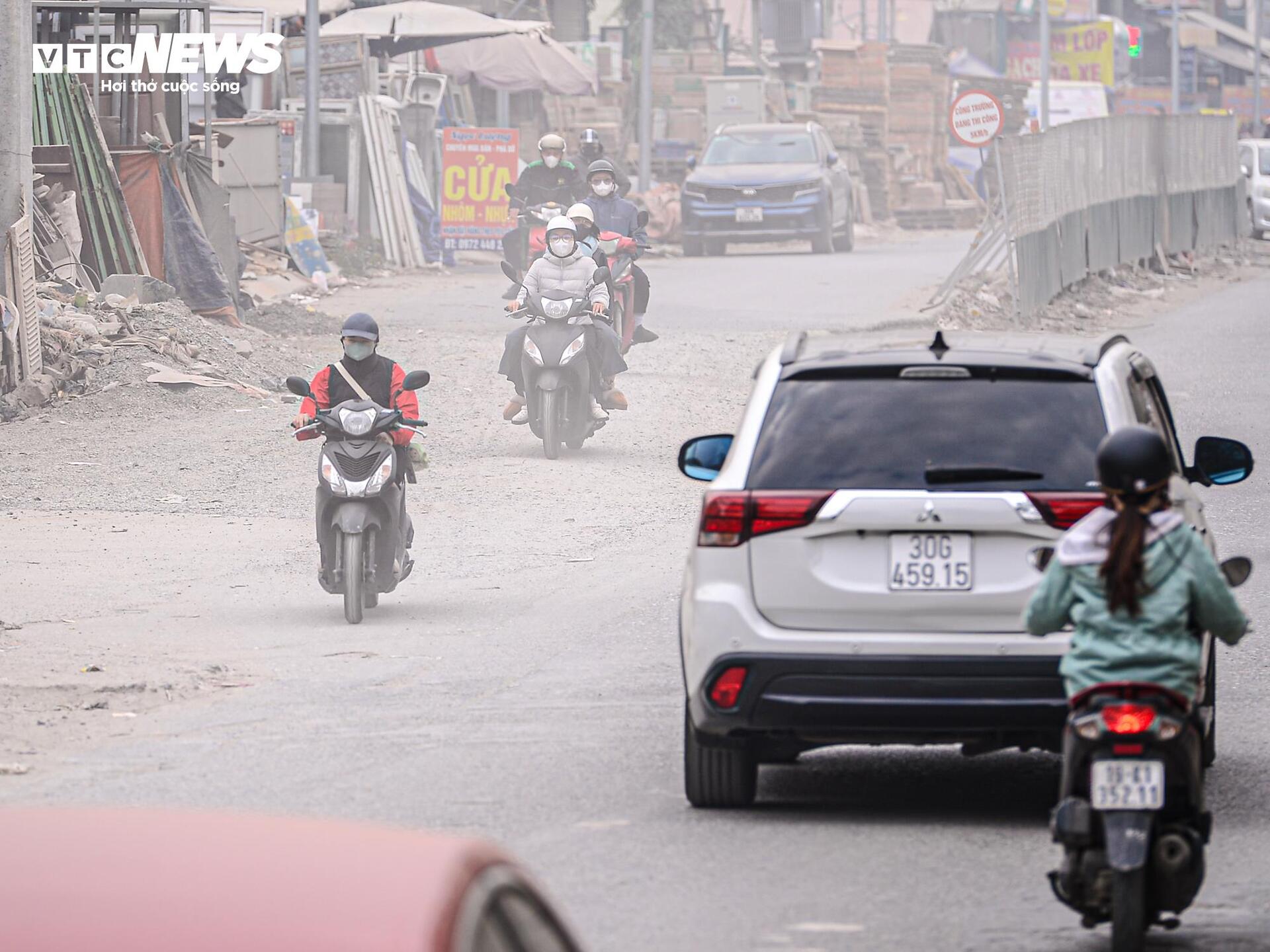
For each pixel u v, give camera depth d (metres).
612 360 61.81
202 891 7.79
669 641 36.88
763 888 21.23
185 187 86.00
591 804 25.12
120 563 45.94
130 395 69.06
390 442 39.91
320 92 131.62
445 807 24.80
